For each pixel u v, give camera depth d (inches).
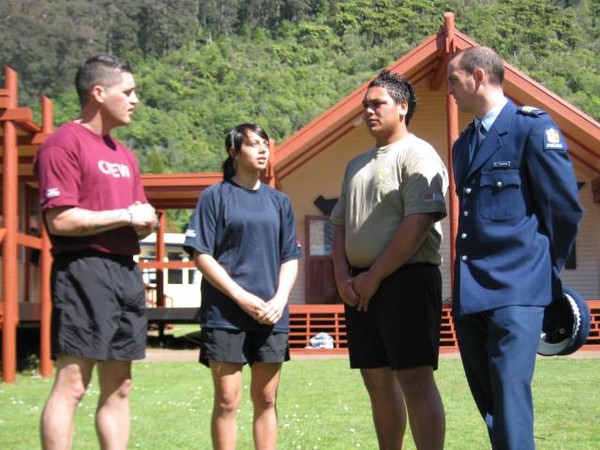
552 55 3240.7
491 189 156.9
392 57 3558.1
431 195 167.8
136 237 166.6
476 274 156.1
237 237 177.0
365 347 175.2
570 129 521.0
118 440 165.0
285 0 3937.0
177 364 442.0
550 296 154.3
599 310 502.0
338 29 3818.9
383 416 179.5
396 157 174.9
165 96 3240.7
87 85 166.6
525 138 155.3
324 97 3309.5
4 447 230.5
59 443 154.1
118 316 161.2
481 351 161.3
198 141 2994.6
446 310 499.5
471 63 161.9
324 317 531.5
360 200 177.2
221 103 3228.3
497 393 149.9
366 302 171.0
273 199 184.4
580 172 583.5
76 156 160.2
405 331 167.9
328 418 267.1
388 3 3831.2
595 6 3782.0
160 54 3590.1
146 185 529.7
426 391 169.6
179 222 2025.1
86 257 158.4
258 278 176.9
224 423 174.4
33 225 551.5
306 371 393.4
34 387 360.8
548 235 156.5
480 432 241.3
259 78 3390.7
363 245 175.2
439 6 3757.4
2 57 2989.7
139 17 3599.9
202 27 3843.5
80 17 3304.6
